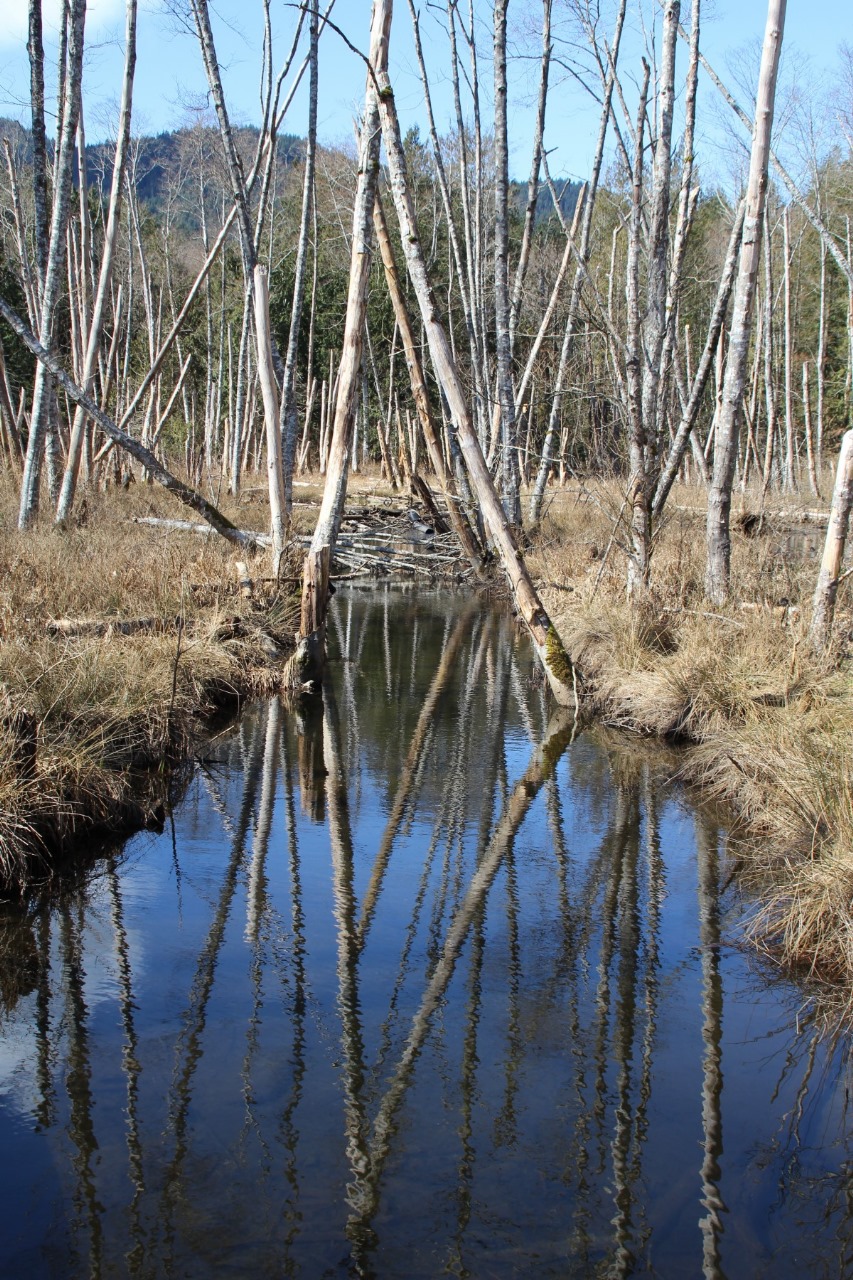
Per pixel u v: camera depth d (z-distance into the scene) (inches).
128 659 326.6
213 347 1333.7
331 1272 125.4
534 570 601.0
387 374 1425.9
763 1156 148.5
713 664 340.2
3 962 199.6
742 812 270.8
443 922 220.8
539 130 681.0
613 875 243.1
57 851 242.5
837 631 319.0
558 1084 165.0
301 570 502.6
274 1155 147.6
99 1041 175.0
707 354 410.6
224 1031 178.4
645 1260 128.1
